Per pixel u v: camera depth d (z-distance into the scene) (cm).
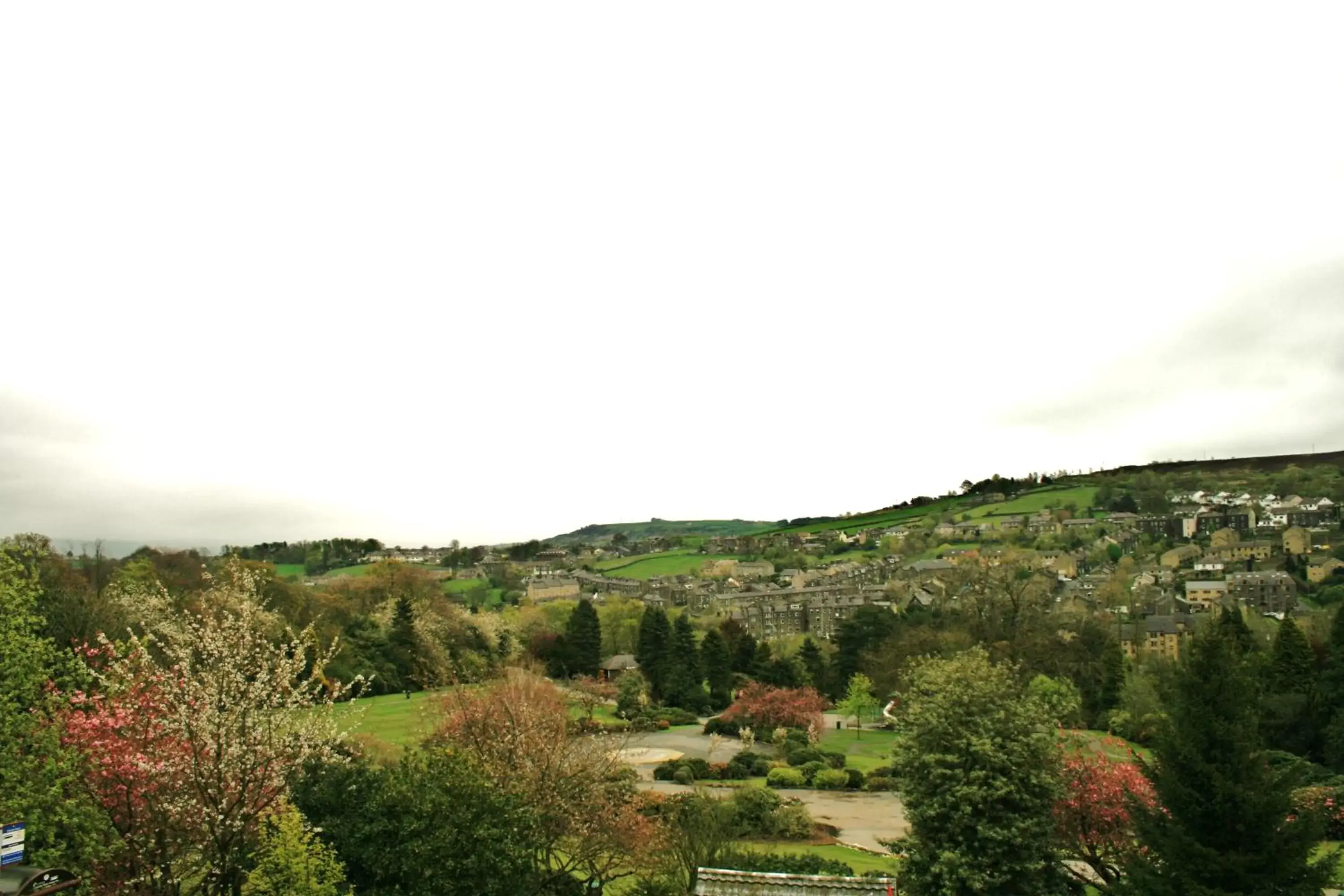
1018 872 2714
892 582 17825
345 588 12512
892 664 9100
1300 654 7369
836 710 10038
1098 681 8719
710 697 9888
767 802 4619
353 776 2766
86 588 6438
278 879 2225
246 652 2614
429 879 2377
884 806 5447
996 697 2912
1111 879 3069
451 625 10706
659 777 6191
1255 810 2267
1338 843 3766
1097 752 3553
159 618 4966
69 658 3092
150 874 2458
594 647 10875
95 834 2384
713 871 2323
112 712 2652
